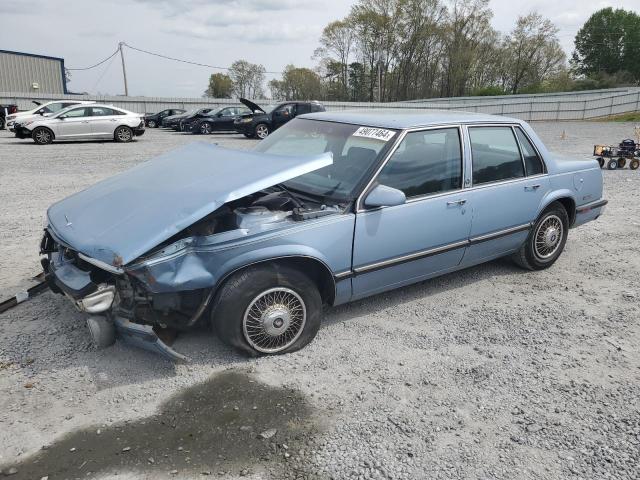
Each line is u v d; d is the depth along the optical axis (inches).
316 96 3063.5
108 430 116.5
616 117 1795.0
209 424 119.0
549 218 214.4
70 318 166.7
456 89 2923.2
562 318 178.1
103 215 146.9
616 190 406.9
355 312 178.4
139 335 132.6
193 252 134.0
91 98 1451.8
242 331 141.3
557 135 1029.8
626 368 147.9
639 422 123.8
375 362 146.9
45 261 161.5
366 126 176.1
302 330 150.6
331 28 2918.3
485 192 185.5
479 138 188.1
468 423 121.7
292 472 105.3
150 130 1226.0
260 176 141.1
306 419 121.6
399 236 163.9
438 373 142.3
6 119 1022.4
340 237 151.1
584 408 128.7
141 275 127.7
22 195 364.5
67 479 102.7
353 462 108.3
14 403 125.0
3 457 108.1
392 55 2957.7
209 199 135.2
